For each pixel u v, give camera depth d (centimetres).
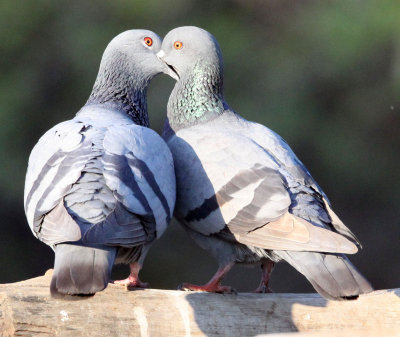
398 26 1962
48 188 854
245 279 2102
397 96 2017
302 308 905
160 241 2017
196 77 1078
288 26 2052
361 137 2066
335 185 2098
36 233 861
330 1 2064
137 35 1138
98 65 1934
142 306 872
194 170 986
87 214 825
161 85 1922
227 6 2066
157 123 1906
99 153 882
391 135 2078
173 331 877
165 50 1119
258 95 1978
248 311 897
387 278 2184
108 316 857
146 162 919
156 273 2012
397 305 915
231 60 1988
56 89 1967
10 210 1997
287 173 955
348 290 827
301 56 2019
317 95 2038
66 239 784
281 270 2133
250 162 962
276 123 1955
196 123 1067
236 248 960
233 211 936
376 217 2175
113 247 821
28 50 1970
